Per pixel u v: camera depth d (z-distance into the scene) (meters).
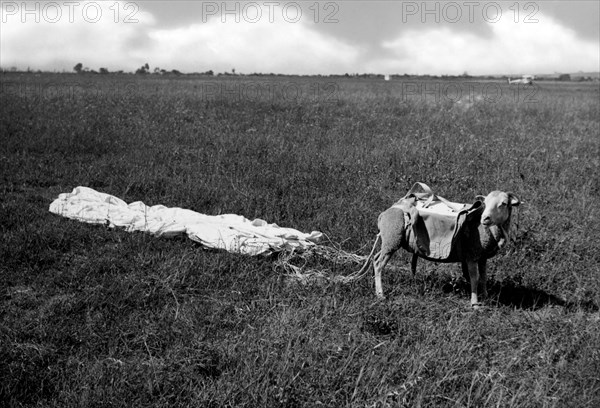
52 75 57.09
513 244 9.50
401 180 12.90
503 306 7.85
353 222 10.40
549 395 5.89
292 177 12.80
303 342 6.62
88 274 8.09
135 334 6.85
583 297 8.18
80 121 18.33
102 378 6.00
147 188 11.97
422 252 7.73
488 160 14.62
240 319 7.07
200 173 13.09
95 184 12.38
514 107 24.62
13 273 8.12
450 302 7.93
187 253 8.85
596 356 6.42
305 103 24.38
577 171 13.97
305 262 8.84
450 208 7.82
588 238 10.14
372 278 8.45
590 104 27.20
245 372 5.96
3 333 6.64
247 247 8.93
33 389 5.93
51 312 7.09
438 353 6.37
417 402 5.61
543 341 6.83
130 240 9.20
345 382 5.92
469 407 5.62
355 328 6.89
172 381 5.96
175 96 26.03
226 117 20.64
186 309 7.34
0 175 12.40
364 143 16.36
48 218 10.04
